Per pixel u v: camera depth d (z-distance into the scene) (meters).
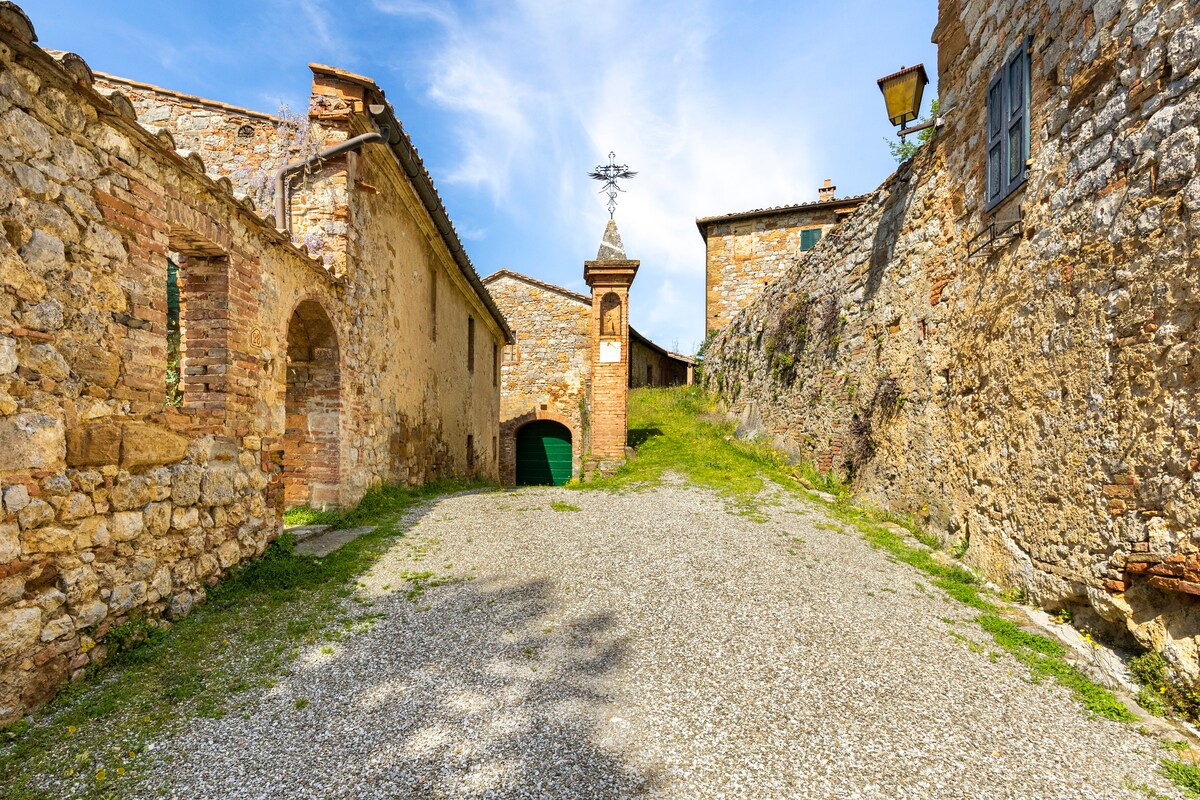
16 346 2.83
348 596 4.59
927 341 6.36
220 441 4.46
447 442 12.24
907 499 6.70
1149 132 3.42
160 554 3.82
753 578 5.07
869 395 7.67
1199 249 3.08
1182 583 3.16
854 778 2.66
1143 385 3.44
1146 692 3.29
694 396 17.73
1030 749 2.90
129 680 3.25
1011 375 4.82
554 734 2.93
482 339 16.12
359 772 2.63
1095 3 3.90
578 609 4.44
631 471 11.09
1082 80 4.03
